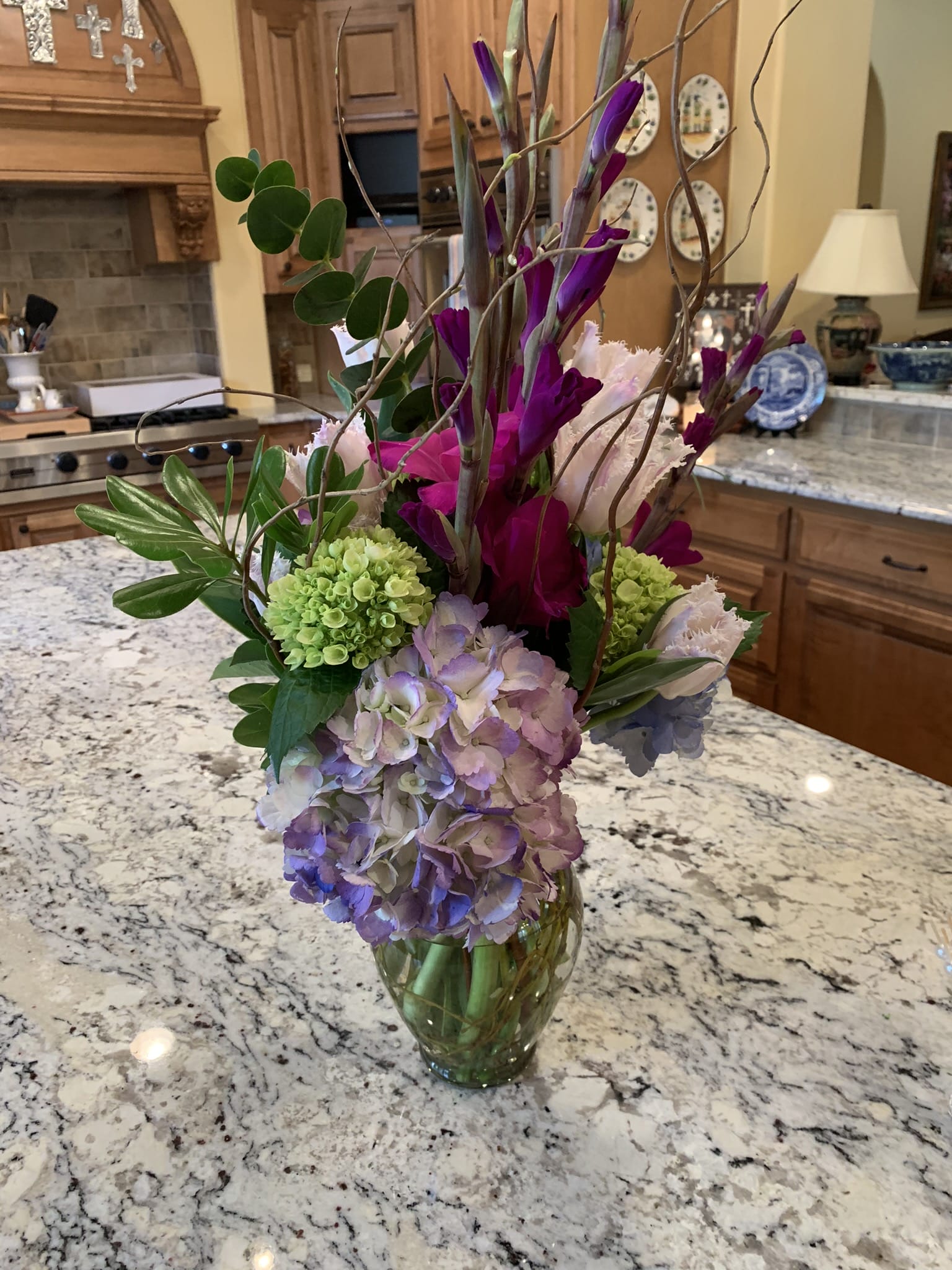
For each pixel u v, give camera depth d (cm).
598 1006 77
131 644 156
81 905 92
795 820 101
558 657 59
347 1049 74
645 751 64
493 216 49
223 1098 70
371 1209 61
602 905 89
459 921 54
